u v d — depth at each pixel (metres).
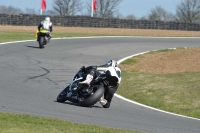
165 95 36.84
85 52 65.69
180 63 55.88
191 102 34.47
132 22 126.38
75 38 85.69
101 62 57.12
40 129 18.62
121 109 29.72
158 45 81.94
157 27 127.94
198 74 45.41
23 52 60.62
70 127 19.95
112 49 71.25
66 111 26.58
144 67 53.56
